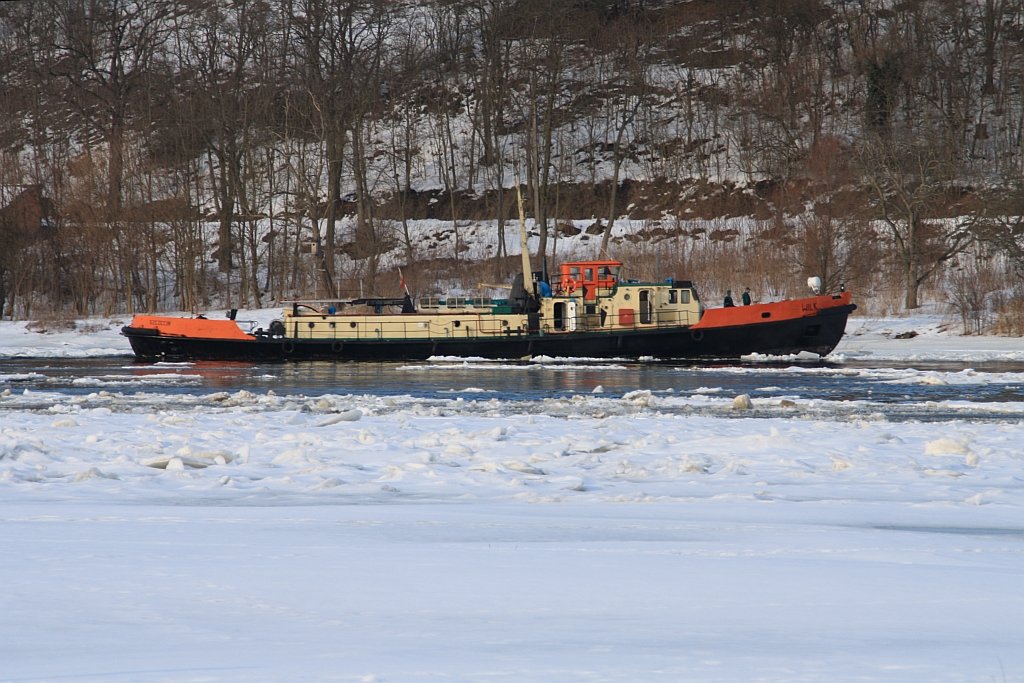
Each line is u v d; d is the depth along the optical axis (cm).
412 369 17125
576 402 11356
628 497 4612
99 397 11962
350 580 2700
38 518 3916
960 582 2700
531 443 6900
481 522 3850
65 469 5675
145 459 5909
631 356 18725
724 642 2058
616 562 2981
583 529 3684
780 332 18412
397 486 5097
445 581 2700
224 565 2891
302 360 19450
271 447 6744
